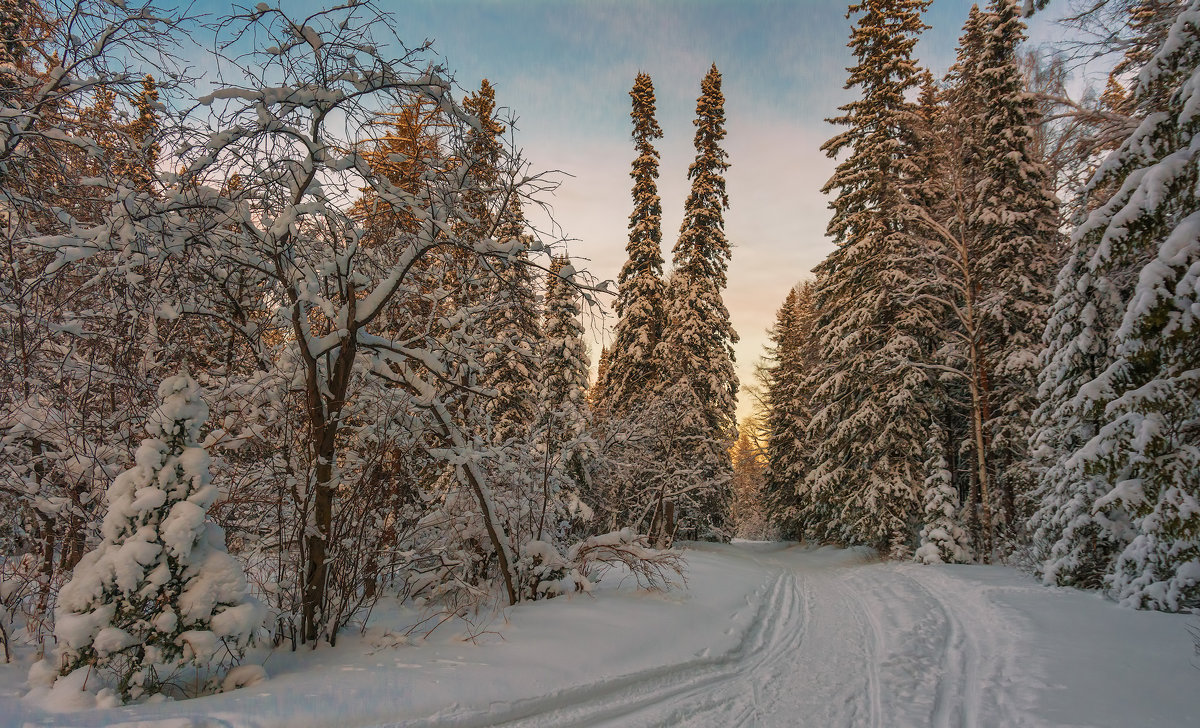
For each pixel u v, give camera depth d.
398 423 7.15
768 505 31.20
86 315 5.58
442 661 5.52
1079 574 10.13
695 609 8.45
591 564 9.99
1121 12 8.52
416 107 6.89
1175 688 5.16
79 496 5.70
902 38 20.00
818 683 6.11
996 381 17.59
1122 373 7.09
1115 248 6.42
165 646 4.36
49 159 5.44
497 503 8.31
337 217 6.00
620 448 15.95
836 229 21.03
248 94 5.34
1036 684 5.51
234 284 6.62
